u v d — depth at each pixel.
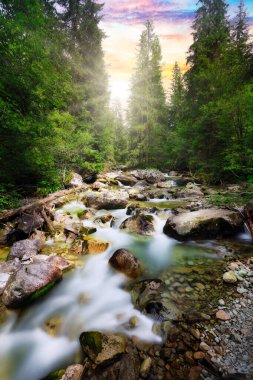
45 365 2.42
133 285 3.60
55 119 11.34
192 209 7.35
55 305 3.34
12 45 6.84
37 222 5.98
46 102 8.38
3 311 3.01
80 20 19.92
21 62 7.21
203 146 14.38
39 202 6.99
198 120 14.61
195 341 2.37
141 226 6.05
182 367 2.12
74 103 18.03
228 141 11.71
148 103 24.98
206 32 21.31
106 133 20.84
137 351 2.35
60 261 4.25
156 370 2.12
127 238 5.75
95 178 15.54
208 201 8.26
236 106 10.70
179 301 3.04
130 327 2.74
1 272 3.75
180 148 18.27
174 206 8.48
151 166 24.11
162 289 3.35
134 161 25.92
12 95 7.26
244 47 18.19
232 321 2.61
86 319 3.01
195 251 4.75
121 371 2.14
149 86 24.62
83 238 5.68
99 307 3.25
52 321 3.02
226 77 13.59
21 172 8.50
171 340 2.43
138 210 7.56
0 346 2.69
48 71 7.95
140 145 25.20
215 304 2.94
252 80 13.50
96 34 20.59
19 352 2.61
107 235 5.99
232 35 23.88
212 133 12.94
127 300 3.35
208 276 3.68
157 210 7.42
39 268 3.61
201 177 14.54
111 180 15.15
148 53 24.58
